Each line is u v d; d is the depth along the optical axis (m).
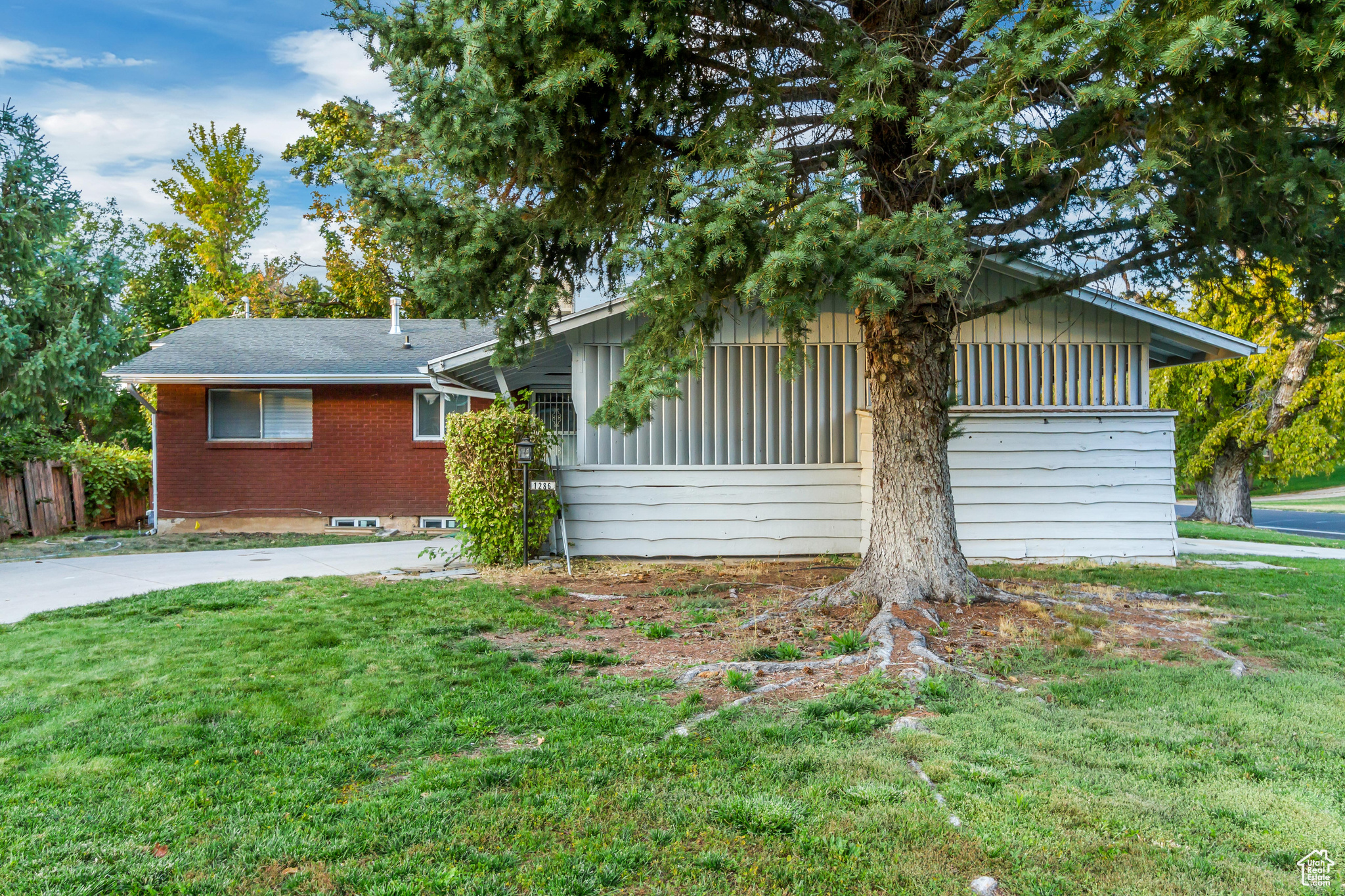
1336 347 19.27
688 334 5.86
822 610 6.52
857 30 5.84
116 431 26.78
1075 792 3.20
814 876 2.60
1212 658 5.30
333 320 18.42
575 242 6.84
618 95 5.82
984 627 5.97
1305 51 4.14
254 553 11.19
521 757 3.55
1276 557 11.01
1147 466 9.70
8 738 3.80
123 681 4.71
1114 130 5.30
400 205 6.07
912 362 6.62
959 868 2.66
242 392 15.02
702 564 9.71
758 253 5.11
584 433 10.02
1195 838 2.84
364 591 7.69
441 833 2.87
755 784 3.29
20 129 13.52
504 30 5.48
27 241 13.33
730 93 6.11
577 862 2.68
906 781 3.30
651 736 3.85
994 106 4.62
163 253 34.19
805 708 4.20
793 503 10.04
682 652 5.51
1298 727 3.95
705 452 10.09
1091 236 6.71
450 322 18.45
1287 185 5.15
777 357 10.09
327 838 2.84
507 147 5.72
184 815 3.01
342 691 4.52
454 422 9.60
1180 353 11.46
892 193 6.39
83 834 2.86
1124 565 9.56
